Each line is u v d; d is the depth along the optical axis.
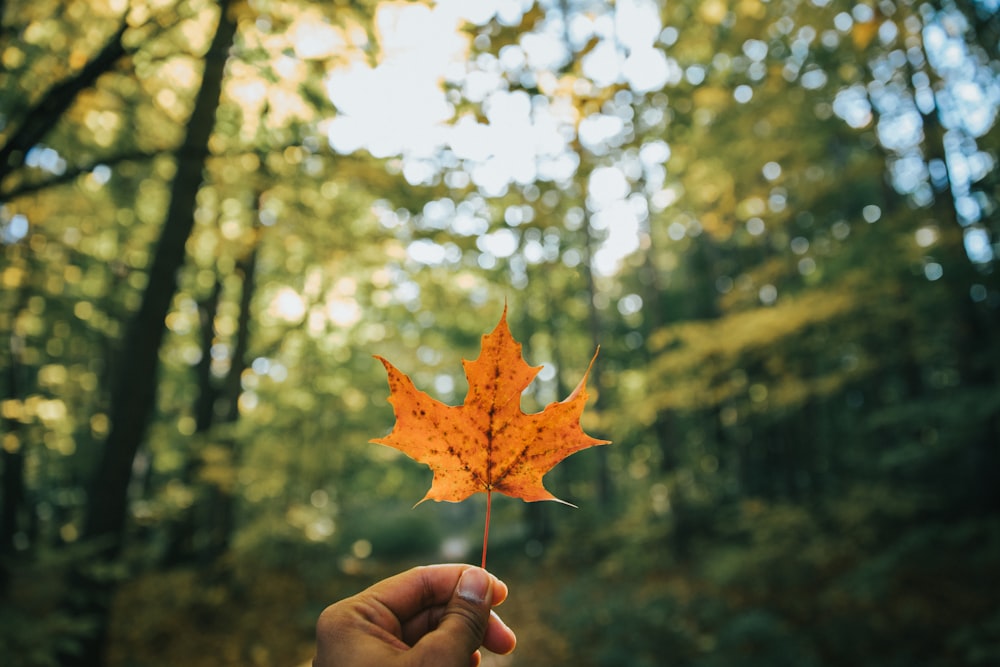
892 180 10.08
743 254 17.33
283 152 4.95
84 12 4.85
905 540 7.48
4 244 7.16
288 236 6.74
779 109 7.73
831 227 10.04
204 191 8.77
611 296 21.45
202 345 11.30
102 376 11.94
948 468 9.33
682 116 5.67
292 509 9.38
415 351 13.91
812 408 13.53
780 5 6.14
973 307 7.64
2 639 3.74
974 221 7.00
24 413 6.51
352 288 11.99
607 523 12.87
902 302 7.66
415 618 1.24
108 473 5.29
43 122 3.63
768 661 5.64
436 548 19.25
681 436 18.14
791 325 7.53
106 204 8.90
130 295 11.06
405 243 5.87
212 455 8.39
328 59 4.48
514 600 10.00
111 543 5.16
